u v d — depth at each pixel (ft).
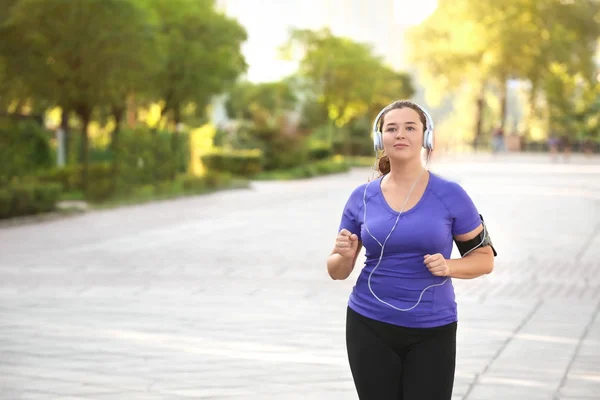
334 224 60.90
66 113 93.40
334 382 21.25
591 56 244.42
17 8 70.85
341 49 155.74
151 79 87.81
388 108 12.77
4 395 20.24
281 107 150.92
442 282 12.44
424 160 13.12
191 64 93.97
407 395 12.35
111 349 24.71
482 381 21.31
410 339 12.35
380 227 12.43
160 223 62.18
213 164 123.54
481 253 12.73
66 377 21.79
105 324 28.14
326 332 26.89
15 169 74.49
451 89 263.90
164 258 43.96
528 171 135.95
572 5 243.81
